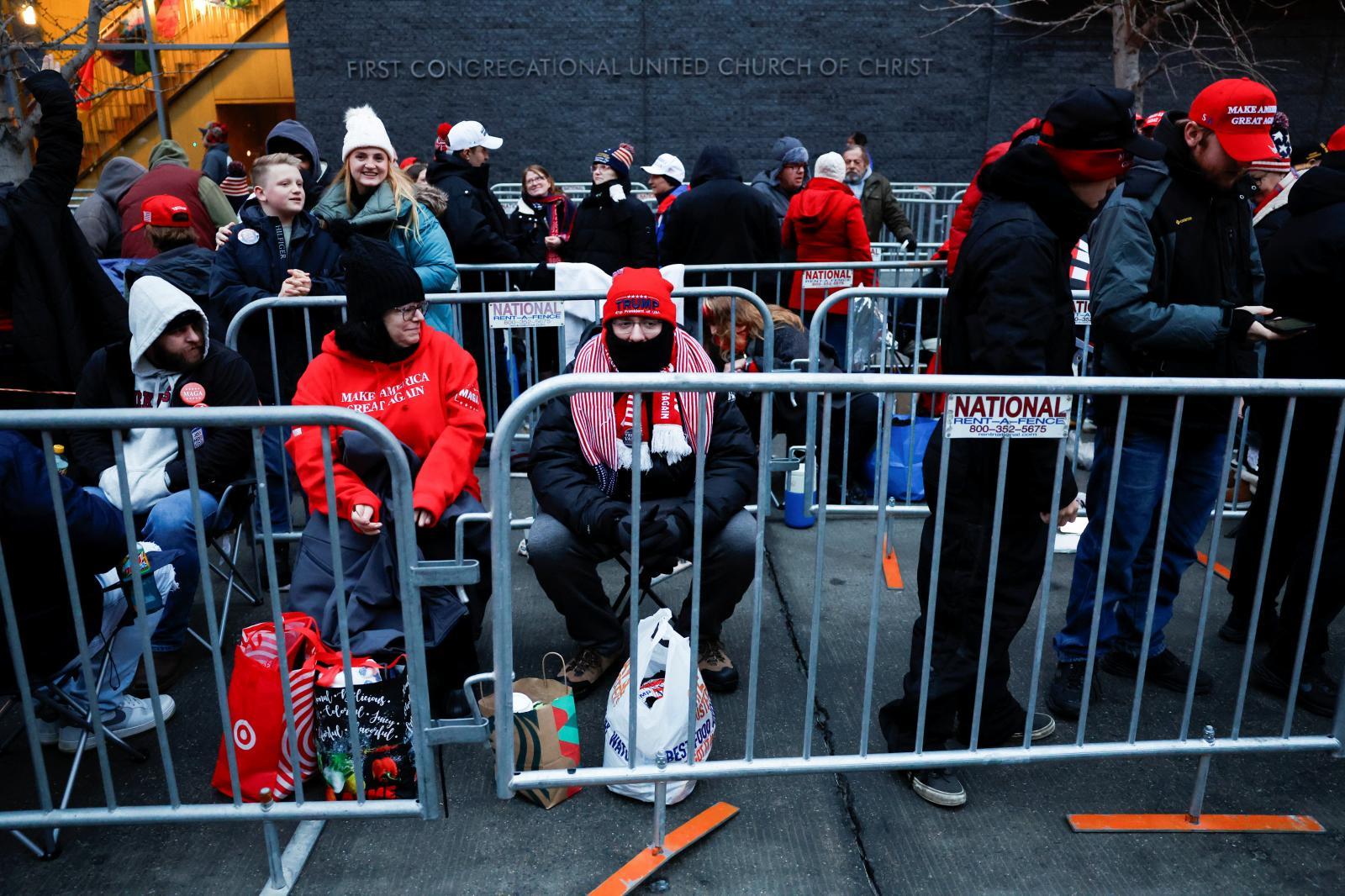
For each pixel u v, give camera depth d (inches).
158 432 132.7
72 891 96.7
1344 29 470.3
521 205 282.5
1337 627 151.8
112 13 474.3
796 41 482.3
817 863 100.8
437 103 485.7
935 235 454.0
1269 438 133.1
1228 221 116.3
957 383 93.4
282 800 107.6
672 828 104.6
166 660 132.6
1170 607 131.0
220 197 247.3
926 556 111.2
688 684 101.3
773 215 250.8
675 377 91.8
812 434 141.5
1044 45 482.0
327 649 112.5
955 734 117.2
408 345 123.0
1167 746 105.4
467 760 116.3
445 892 96.4
